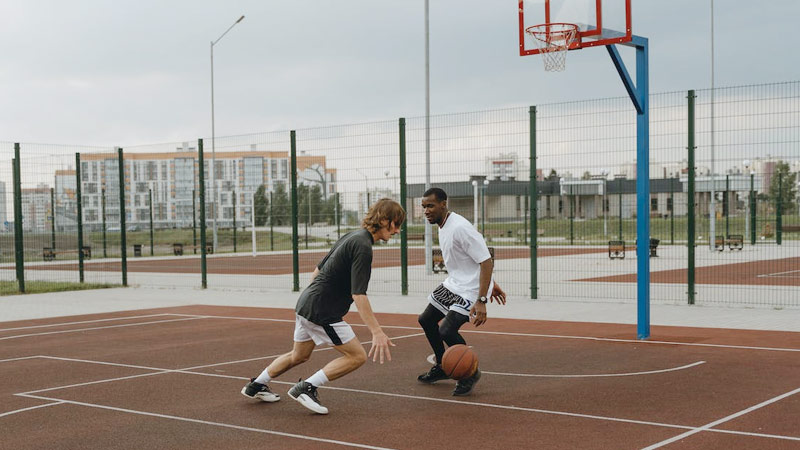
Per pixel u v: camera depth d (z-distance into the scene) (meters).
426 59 20.80
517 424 6.04
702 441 5.45
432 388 7.51
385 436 5.76
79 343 10.93
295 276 18.86
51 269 29.73
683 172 15.86
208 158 22.25
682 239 38.78
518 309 14.01
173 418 6.45
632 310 13.70
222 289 20.02
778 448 5.25
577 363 8.68
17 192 20.14
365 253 6.26
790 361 8.54
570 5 9.88
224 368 8.78
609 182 29.48
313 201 18.41
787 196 14.29
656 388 7.27
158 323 13.10
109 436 5.90
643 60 10.05
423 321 7.60
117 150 21.47
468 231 7.20
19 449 5.57
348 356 6.54
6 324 13.34
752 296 15.42
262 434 5.89
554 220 35.19
